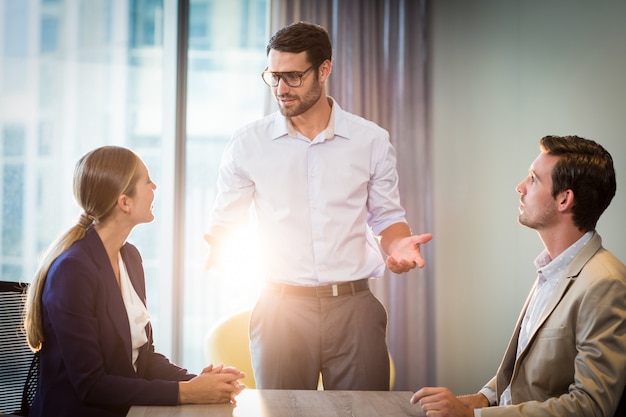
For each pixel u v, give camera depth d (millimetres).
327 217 2301
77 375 1770
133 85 3961
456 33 4152
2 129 3871
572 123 3520
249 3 4070
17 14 3881
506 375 1903
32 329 1874
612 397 1600
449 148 4152
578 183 1788
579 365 1652
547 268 1855
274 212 2340
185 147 3998
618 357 1618
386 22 4102
